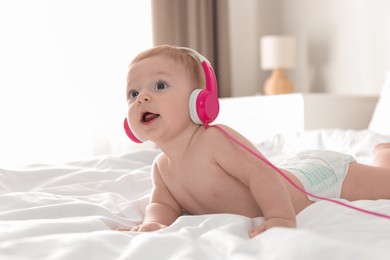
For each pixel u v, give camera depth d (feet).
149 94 3.04
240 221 2.70
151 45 10.38
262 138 8.33
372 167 3.74
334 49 10.79
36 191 4.21
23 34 8.91
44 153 9.14
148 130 3.05
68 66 9.34
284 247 1.91
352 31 10.39
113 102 9.84
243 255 1.94
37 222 2.78
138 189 4.43
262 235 2.19
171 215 3.38
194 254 2.09
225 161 3.05
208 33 11.27
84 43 9.49
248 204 3.17
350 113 8.75
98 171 4.80
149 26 10.41
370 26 10.01
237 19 12.28
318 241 1.91
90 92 9.55
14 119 8.85
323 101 8.46
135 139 3.28
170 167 3.33
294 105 8.18
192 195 3.31
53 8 9.16
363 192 3.60
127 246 2.29
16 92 8.86
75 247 2.17
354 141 6.17
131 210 3.62
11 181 4.50
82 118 9.50
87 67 9.52
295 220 2.80
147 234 2.40
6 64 8.78
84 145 9.52
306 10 11.41
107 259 2.14
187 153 3.20
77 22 9.41
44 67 9.11
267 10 12.25
